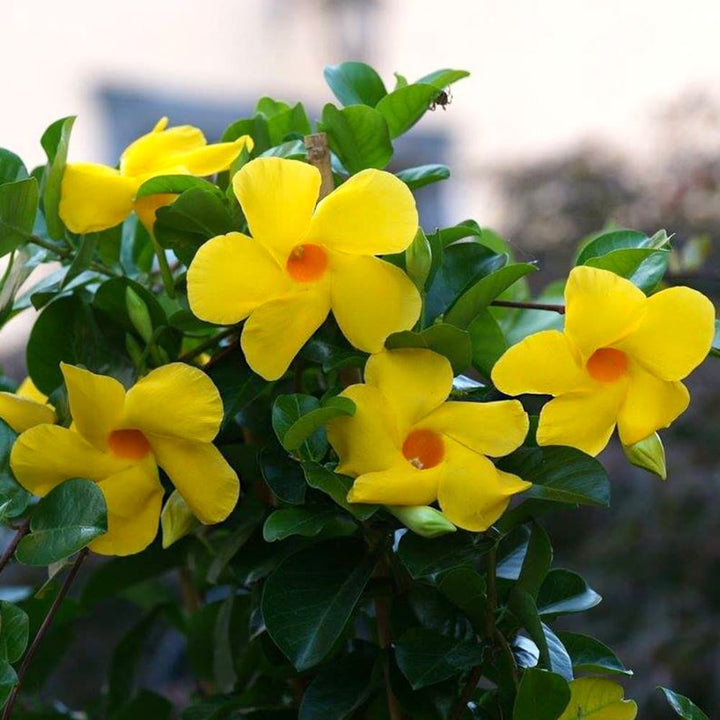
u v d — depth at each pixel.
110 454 0.88
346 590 0.88
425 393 0.86
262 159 0.85
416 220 0.86
